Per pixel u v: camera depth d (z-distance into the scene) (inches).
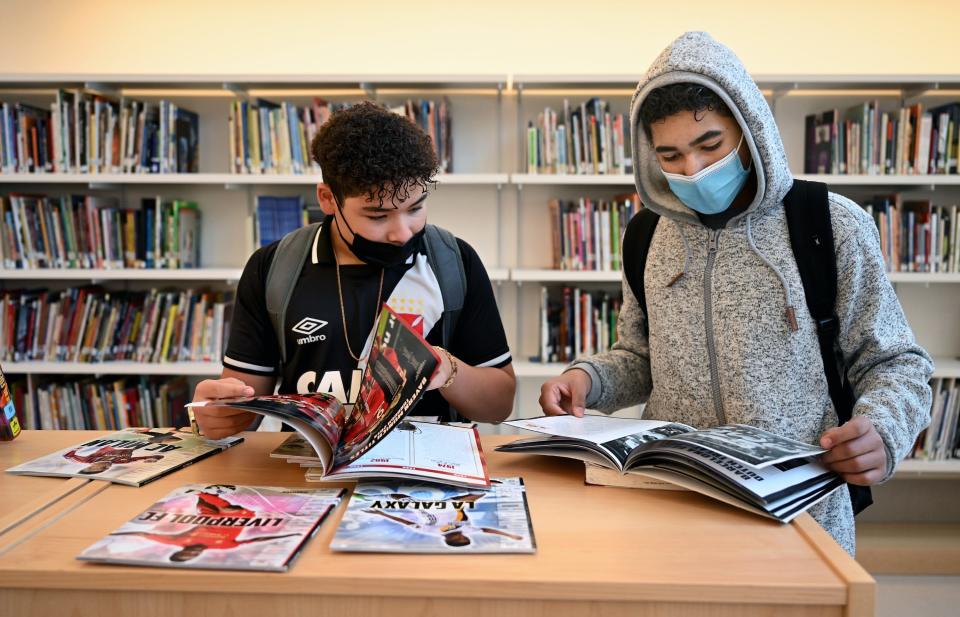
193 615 29.6
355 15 122.5
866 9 119.4
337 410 44.0
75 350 114.6
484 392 51.2
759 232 46.3
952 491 121.6
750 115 42.6
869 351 44.1
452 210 125.2
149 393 116.0
